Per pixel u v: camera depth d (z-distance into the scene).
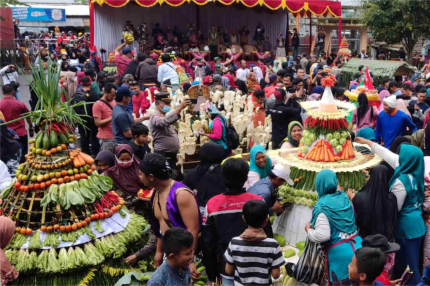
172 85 11.70
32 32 31.17
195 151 8.36
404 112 8.80
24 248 4.47
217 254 4.43
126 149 5.69
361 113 8.77
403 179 4.78
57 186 4.60
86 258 4.51
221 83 12.82
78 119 4.98
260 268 3.88
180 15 25.98
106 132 8.41
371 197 4.59
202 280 4.99
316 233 4.27
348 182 5.75
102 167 5.81
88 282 4.55
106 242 4.70
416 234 4.82
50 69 4.79
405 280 4.29
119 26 24.17
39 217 4.66
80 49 24.86
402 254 4.88
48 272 4.39
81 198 4.61
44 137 4.67
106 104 8.43
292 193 5.93
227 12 26.91
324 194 4.48
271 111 9.08
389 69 16.16
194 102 8.43
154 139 7.00
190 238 3.44
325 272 4.39
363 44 29.50
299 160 6.06
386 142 8.22
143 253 4.97
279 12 27.61
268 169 6.10
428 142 6.70
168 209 4.23
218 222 4.35
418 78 14.27
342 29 29.92
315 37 31.69
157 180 4.25
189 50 24.00
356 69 17.06
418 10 21.91
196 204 4.29
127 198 5.77
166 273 3.48
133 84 9.72
